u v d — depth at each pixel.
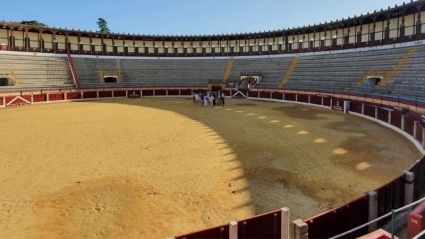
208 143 14.97
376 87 28.55
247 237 5.97
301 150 13.66
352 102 26.08
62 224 7.25
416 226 5.54
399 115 17.88
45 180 10.00
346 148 14.01
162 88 46.75
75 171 10.87
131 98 43.12
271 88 41.69
